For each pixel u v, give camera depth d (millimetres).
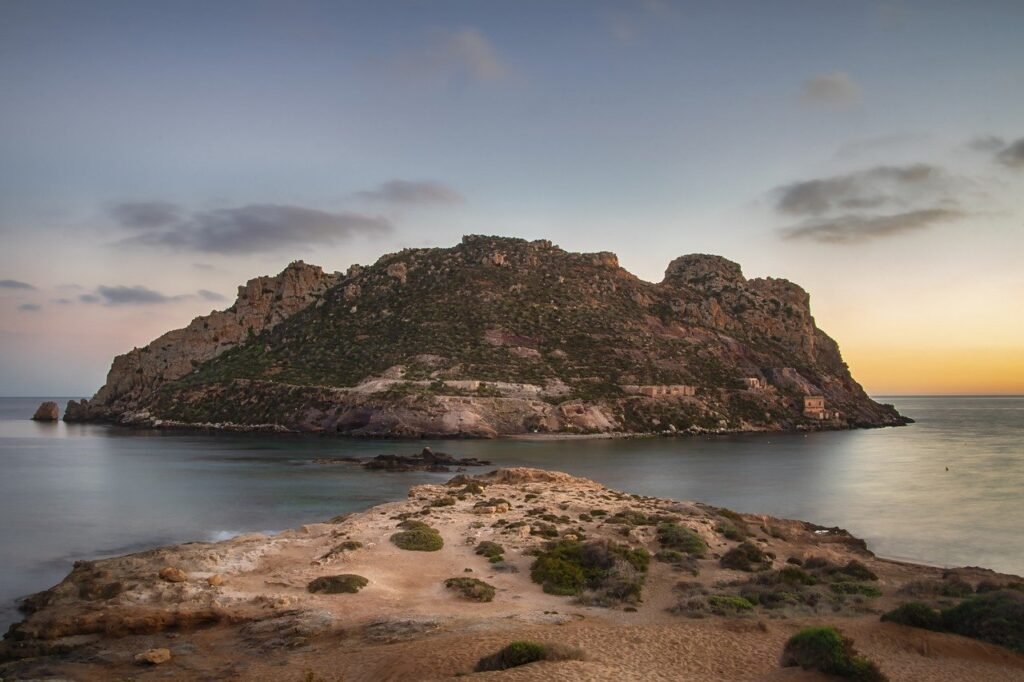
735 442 145625
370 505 64562
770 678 19625
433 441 137750
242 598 29469
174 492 72188
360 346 185875
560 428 153250
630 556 36156
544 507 53375
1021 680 20719
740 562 36844
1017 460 110438
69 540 49344
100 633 26984
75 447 124750
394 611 28109
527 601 30188
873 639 24250
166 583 30875
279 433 152875
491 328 191250
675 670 20188
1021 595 26797
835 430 189125
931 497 72938
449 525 44875
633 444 138500
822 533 52656
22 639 26766
